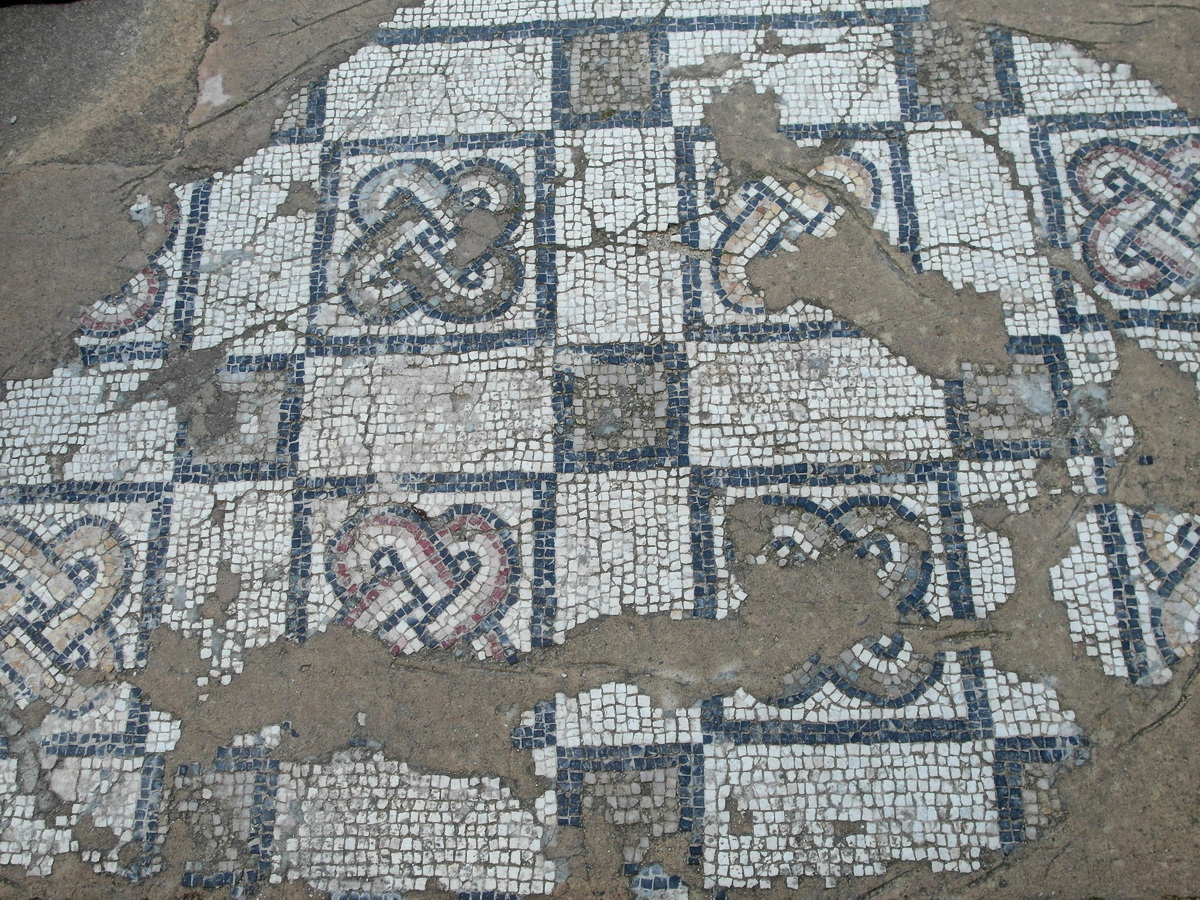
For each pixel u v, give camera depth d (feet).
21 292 8.48
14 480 7.99
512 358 8.09
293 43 9.11
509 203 8.51
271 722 7.38
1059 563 7.44
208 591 7.68
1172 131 8.45
